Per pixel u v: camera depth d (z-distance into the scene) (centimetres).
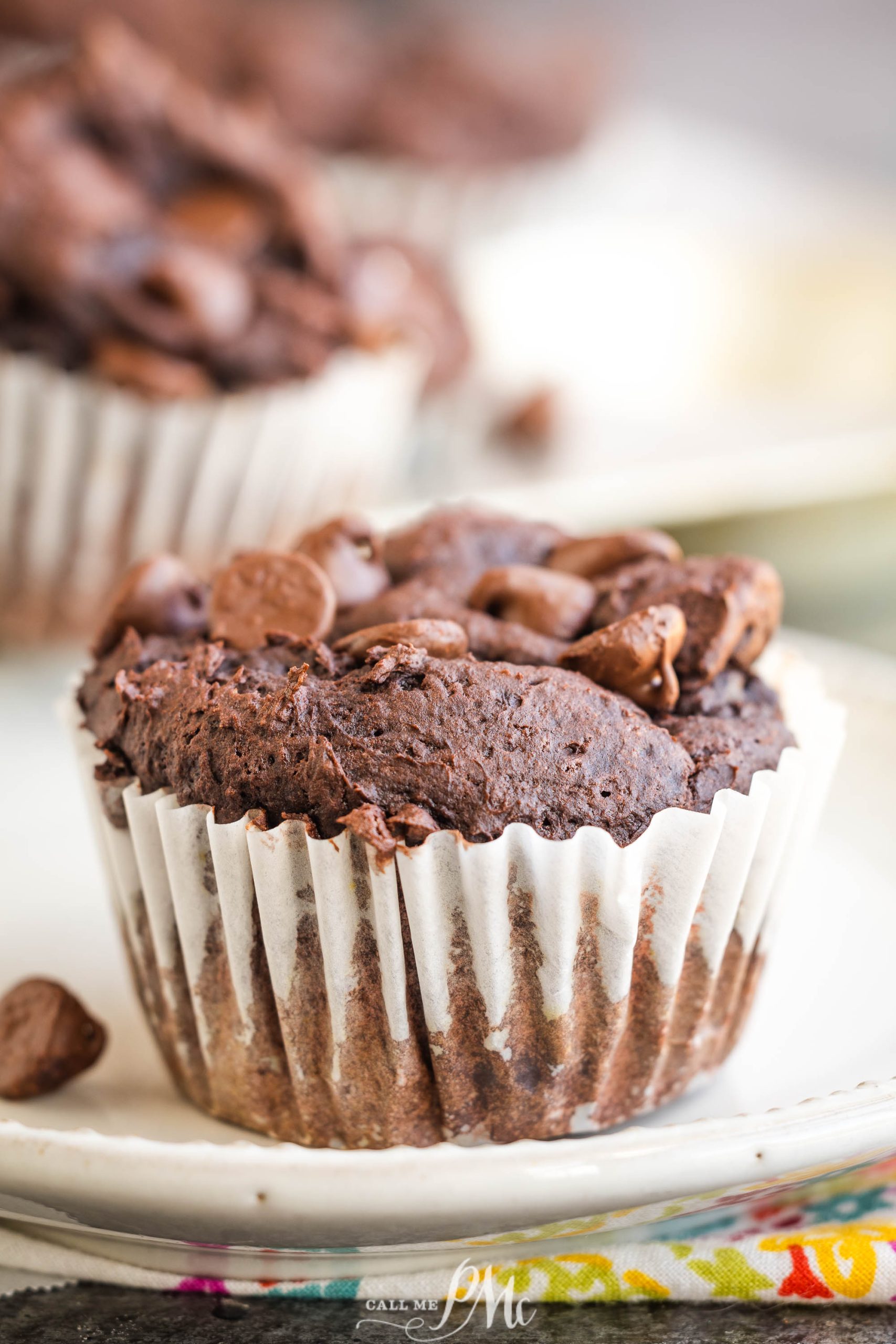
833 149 92
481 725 29
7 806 37
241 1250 29
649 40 108
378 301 42
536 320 65
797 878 34
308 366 41
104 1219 29
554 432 53
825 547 49
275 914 29
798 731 32
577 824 29
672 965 30
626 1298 29
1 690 41
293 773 29
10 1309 29
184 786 30
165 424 40
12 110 41
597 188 78
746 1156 28
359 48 78
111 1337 29
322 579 31
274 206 42
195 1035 31
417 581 32
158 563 32
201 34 70
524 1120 30
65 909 35
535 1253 29
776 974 33
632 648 30
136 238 41
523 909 29
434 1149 28
